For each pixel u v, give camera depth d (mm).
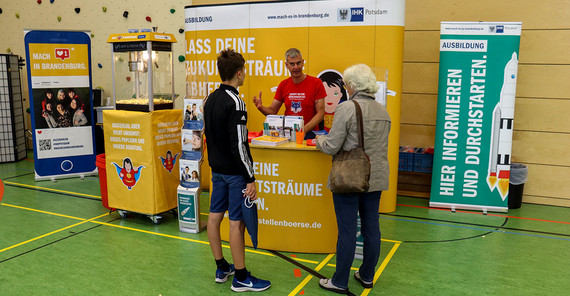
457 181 4633
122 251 3457
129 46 3883
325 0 4340
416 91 5145
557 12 4566
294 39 4512
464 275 3072
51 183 5648
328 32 4379
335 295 2762
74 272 3076
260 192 3379
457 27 4426
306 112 3766
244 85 4789
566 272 3135
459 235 3871
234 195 2666
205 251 3475
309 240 3369
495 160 4508
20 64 6988
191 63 5039
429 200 5000
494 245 3641
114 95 4082
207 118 2645
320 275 3041
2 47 7840
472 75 4461
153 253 3422
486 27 4379
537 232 3967
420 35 5031
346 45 4344
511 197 4676
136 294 2766
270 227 3414
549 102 4730
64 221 4168
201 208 4605
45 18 7316
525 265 3250
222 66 2607
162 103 3967
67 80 5750
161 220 4203
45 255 3365
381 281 2967
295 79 3738
